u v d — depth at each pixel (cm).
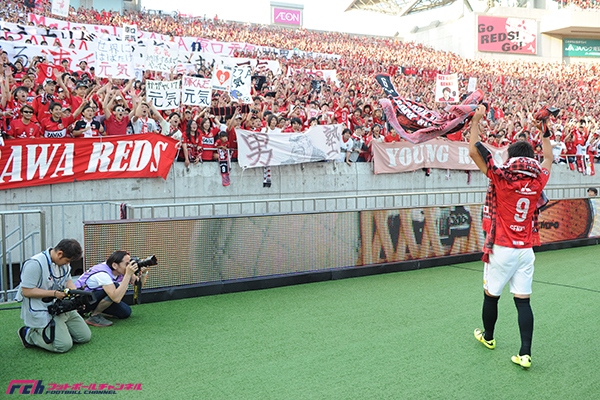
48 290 371
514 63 3309
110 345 395
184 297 545
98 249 499
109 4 3128
